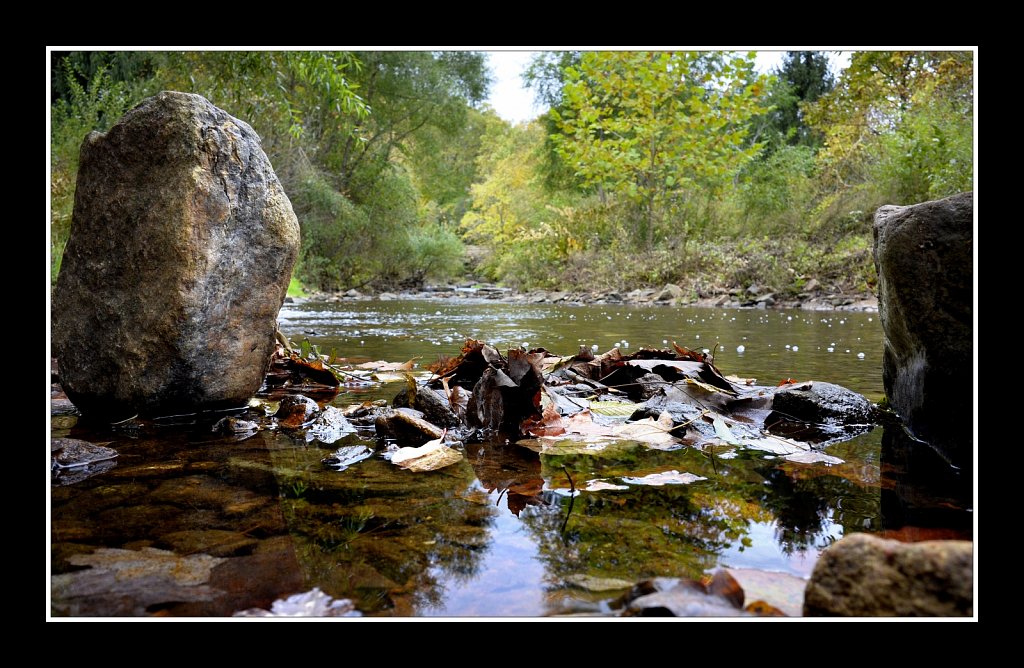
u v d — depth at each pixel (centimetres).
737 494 123
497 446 164
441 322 646
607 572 88
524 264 1634
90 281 196
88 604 79
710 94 1387
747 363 313
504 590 83
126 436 177
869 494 123
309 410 193
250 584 84
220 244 190
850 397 195
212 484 130
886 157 1144
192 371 194
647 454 155
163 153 190
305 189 1408
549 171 2153
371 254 1772
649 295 1172
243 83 752
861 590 70
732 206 1478
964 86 1100
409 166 2206
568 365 261
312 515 111
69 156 753
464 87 1994
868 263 947
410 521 108
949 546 69
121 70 931
